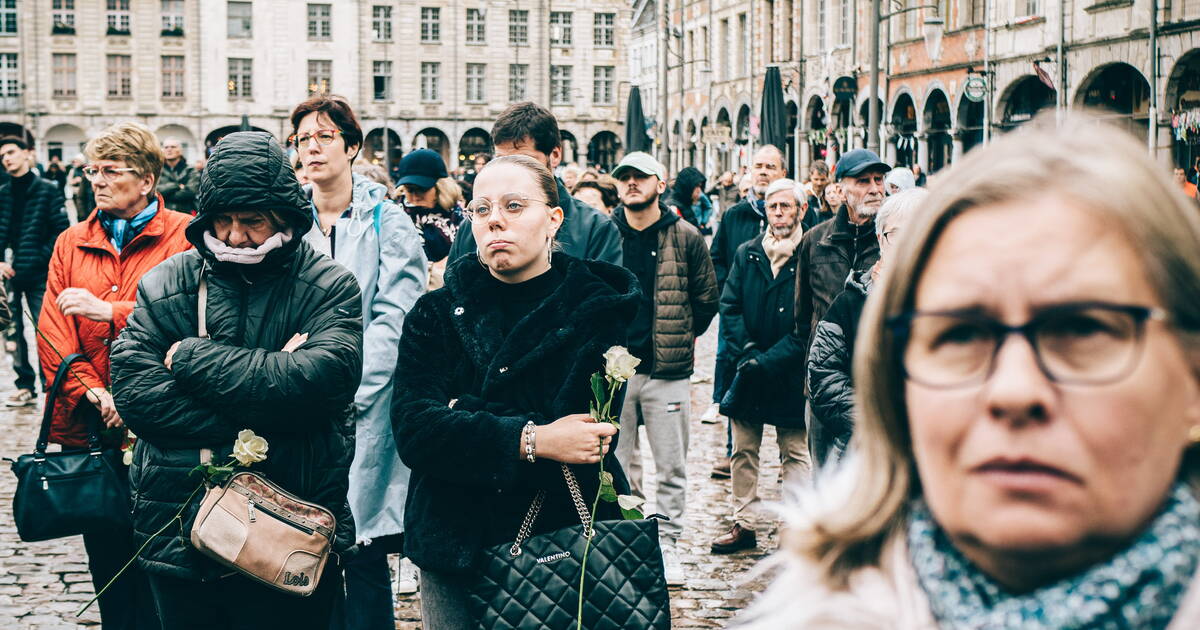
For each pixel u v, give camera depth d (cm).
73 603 588
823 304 592
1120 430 95
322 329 367
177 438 355
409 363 341
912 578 111
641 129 3347
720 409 674
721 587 621
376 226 506
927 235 104
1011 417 96
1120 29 2453
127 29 6812
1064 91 2636
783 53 4381
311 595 361
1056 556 97
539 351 329
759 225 906
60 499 449
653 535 324
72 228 513
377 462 478
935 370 102
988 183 101
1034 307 98
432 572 331
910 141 3397
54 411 487
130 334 367
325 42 7000
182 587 358
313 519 356
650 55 6481
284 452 361
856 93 3616
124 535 481
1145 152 102
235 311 366
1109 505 95
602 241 541
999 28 2886
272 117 6931
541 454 319
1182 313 97
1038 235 99
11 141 1018
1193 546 97
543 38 7394
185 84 6875
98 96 6812
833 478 126
